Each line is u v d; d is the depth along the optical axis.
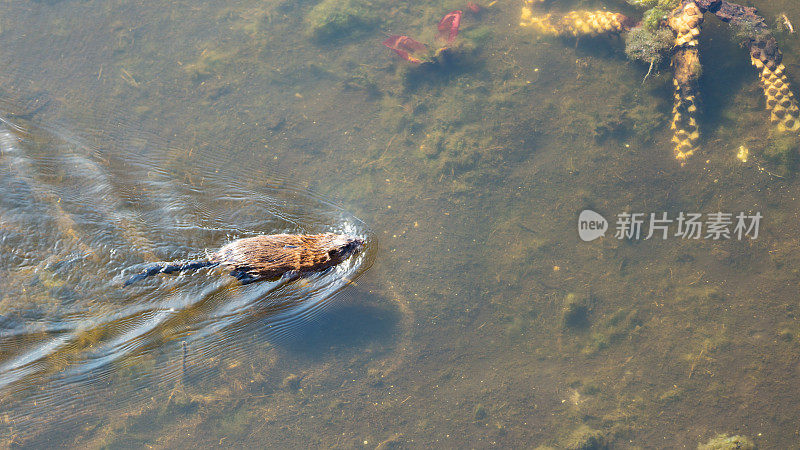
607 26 10.56
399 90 10.45
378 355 7.67
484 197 9.16
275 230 8.48
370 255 8.44
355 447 6.88
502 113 10.06
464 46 11.02
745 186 8.93
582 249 8.59
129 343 7.40
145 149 9.15
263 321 7.84
